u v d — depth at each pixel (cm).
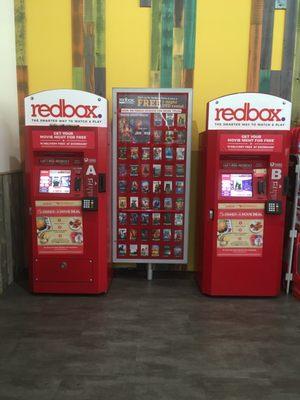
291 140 351
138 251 375
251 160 329
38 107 314
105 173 327
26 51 379
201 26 373
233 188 329
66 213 329
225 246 333
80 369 228
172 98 349
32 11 372
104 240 339
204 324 289
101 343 259
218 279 338
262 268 336
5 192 350
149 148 358
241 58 378
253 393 207
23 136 392
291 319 301
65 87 385
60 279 339
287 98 382
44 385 212
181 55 378
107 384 214
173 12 370
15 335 269
